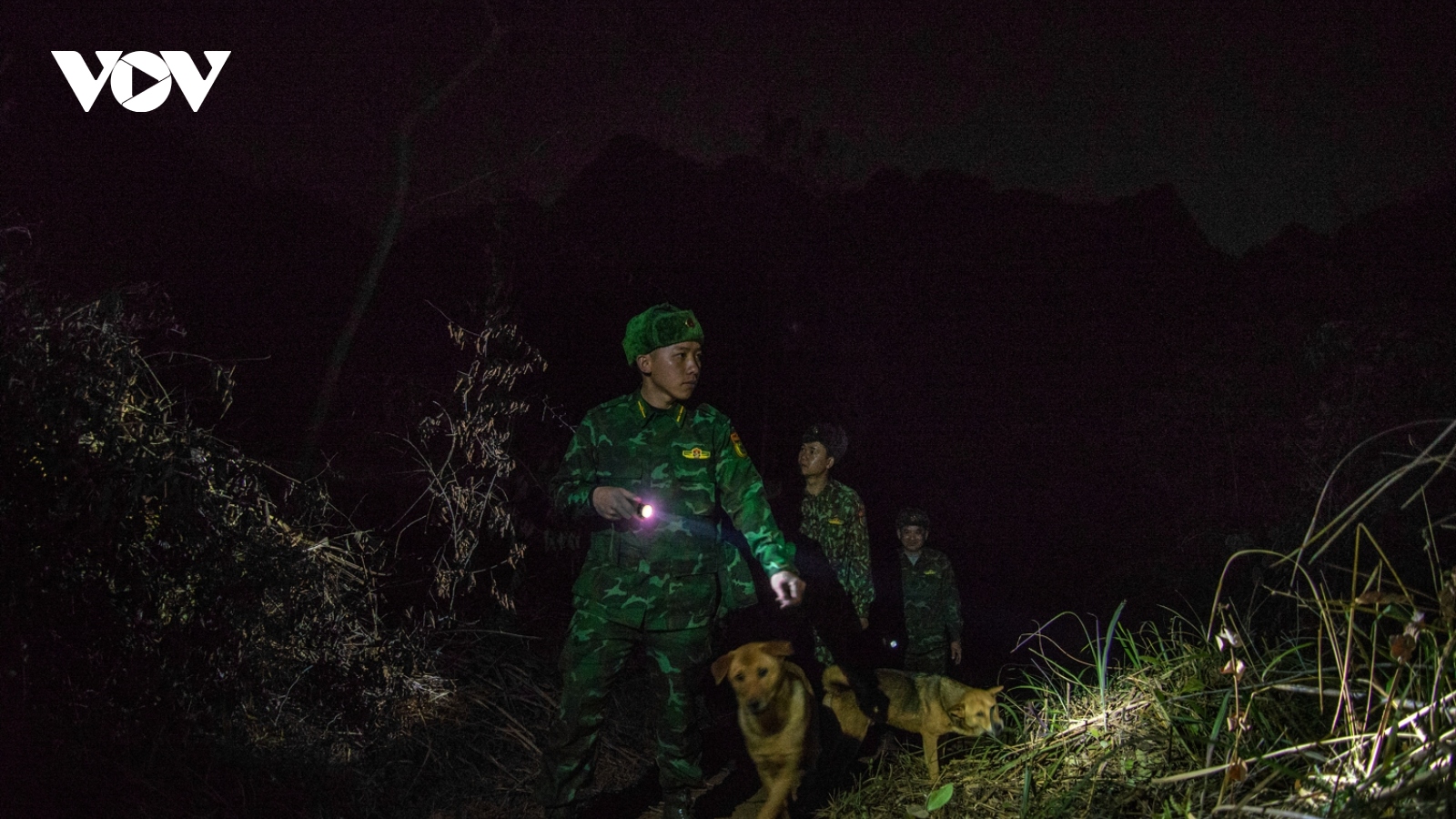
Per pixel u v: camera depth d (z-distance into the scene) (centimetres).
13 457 358
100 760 375
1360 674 366
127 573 382
